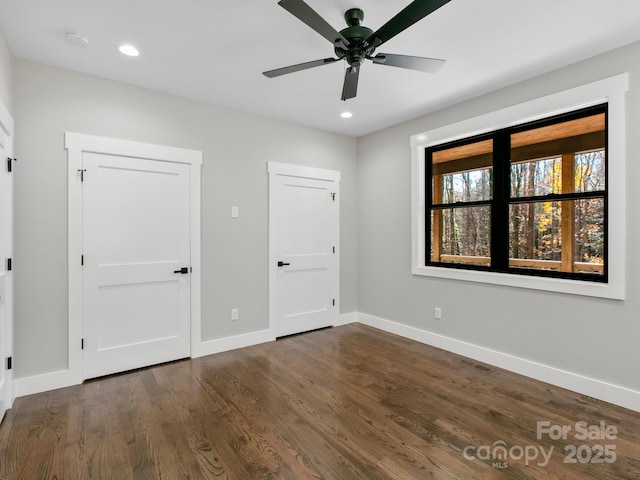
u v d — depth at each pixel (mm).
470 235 3760
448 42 2322
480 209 3670
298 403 2418
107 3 1906
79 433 2049
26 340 2533
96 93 2805
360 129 4254
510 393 2576
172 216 3189
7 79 2283
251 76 2822
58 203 2652
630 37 2260
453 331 3477
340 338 3932
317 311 4270
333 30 1748
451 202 3820
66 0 1877
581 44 2346
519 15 2025
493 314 3143
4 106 2162
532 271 2941
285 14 2012
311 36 2252
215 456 1841
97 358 2834
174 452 1874
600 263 3162
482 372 2971
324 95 3219
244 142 3625
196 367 3072
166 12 1992
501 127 3113
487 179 3549
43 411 2301
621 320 2387
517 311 2969
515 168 3656
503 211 3156
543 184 3541
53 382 2635
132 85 2965
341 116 3783
